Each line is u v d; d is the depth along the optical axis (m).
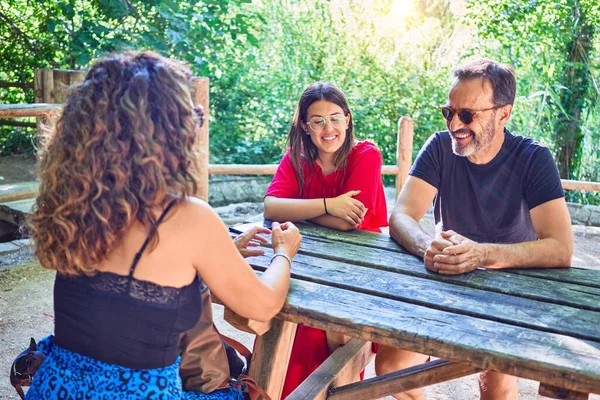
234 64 9.50
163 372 1.86
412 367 2.60
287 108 9.46
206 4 8.30
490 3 9.34
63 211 1.74
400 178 6.52
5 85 8.97
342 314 2.14
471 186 3.02
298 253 2.73
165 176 1.78
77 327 1.83
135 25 8.33
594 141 8.88
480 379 2.96
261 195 8.66
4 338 4.26
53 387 1.84
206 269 1.90
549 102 9.09
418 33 9.88
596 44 8.94
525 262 2.62
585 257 6.50
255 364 2.51
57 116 1.86
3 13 9.04
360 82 9.58
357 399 2.66
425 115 9.49
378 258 2.68
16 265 5.57
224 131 9.39
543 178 2.84
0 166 8.22
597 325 2.09
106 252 1.77
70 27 8.77
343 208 3.05
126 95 1.73
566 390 1.89
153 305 1.81
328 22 9.79
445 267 2.49
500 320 2.13
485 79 2.80
